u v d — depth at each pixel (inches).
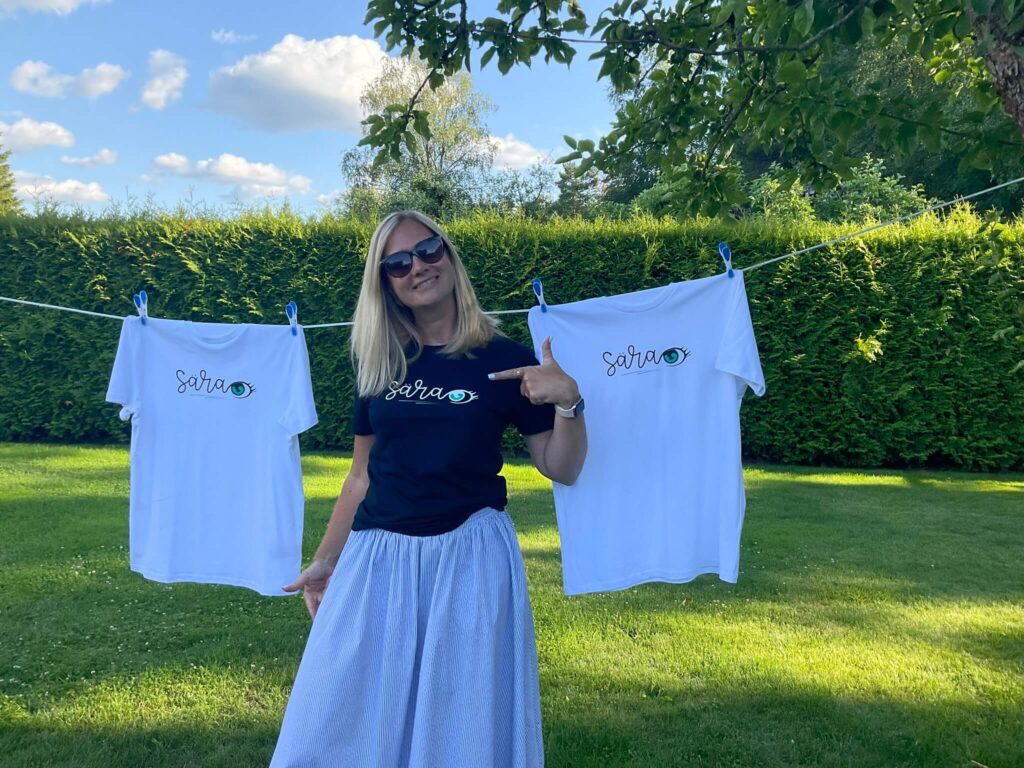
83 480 266.1
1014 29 70.5
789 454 337.7
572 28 120.6
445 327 73.6
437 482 68.1
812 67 106.8
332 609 68.5
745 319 104.8
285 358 115.6
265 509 115.8
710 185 133.2
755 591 166.1
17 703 112.9
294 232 339.9
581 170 134.3
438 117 1053.8
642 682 122.7
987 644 138.1
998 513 243.8
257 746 103.7
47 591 158.1
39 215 347.9
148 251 345.7
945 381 327.6
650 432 109.0
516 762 65.8
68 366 350.6
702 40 121.7
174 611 149.7
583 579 109.3
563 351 109.0
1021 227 318.7
